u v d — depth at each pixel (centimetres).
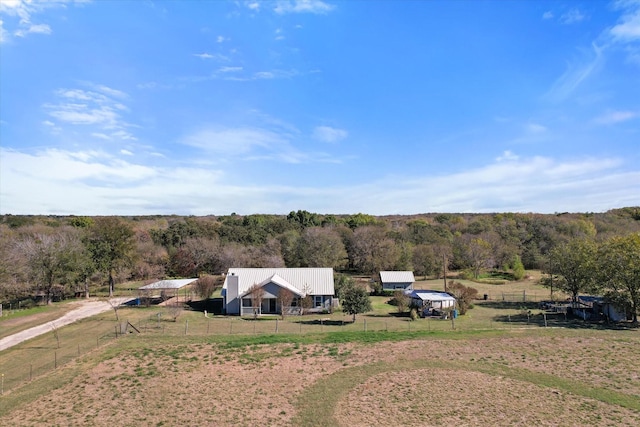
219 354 3080
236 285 4997
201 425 2091
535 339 3397
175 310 4609
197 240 8369
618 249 4122
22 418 2158
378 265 7862
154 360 2953
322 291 5131
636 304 3953
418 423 2086
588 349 3127
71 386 2544
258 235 9450
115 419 2152
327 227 9819
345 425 2077
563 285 4991
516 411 2192
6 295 5547
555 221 10662
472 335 3525
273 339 3419
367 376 2686
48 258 5475
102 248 6141
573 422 2069
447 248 8469
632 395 2355
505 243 9119
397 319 4553
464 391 2447
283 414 2203
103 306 5275
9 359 3084
